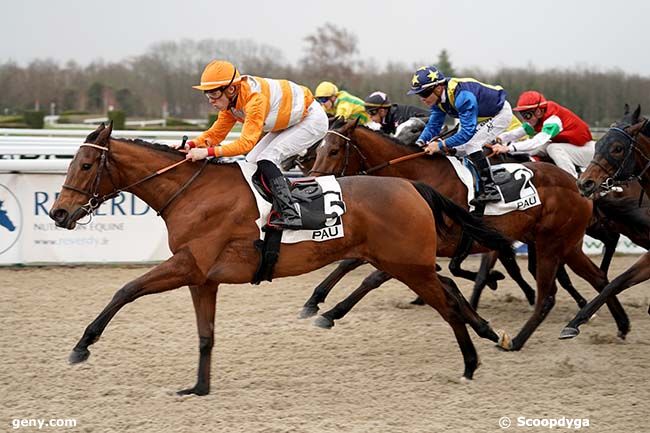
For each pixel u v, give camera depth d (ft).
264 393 18.25
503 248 19.26
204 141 19.19
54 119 95.96
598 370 20.40
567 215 23.08
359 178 18.88
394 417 16.63
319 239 17.95
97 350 21.58
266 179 18.08
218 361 20.90
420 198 18.62
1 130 44.80
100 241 32.91
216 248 17.65
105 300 27.55
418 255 18.29
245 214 17.81
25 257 32.27
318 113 19.20
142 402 17.47
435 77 22.88
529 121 28.63
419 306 27.73
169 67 110.73
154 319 25.17
